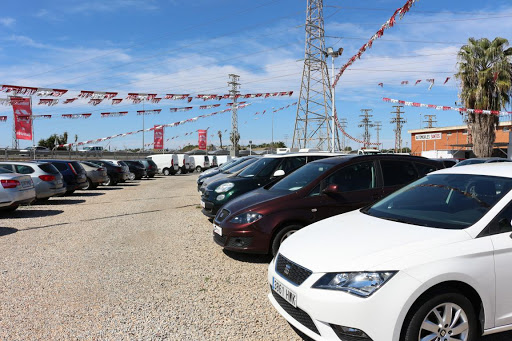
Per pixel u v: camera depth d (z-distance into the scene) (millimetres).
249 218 5277
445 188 3826
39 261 5734
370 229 3420
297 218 5258
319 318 2832
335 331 2789
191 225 8469
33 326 3621
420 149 49719
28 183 10094
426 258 2775
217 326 3617
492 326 2922
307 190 5477
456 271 2754
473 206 3348
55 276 5047
